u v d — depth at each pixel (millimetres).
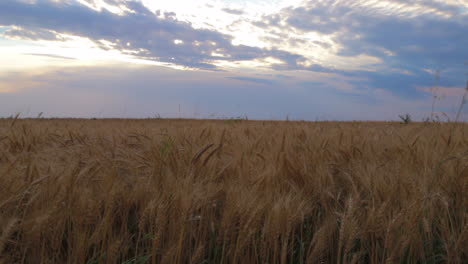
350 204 1751
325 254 1938
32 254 1667
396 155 3406
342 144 3717
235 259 1742
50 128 6055
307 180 2592
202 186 2344
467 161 2682
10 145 3789
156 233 1633
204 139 4258
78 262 1670
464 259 1857
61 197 1863
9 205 1856
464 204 2232
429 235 1995
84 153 3457
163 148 3152
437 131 4414
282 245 1763
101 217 2016
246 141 3926
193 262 1709
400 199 2188
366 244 1977
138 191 2307
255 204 1854
